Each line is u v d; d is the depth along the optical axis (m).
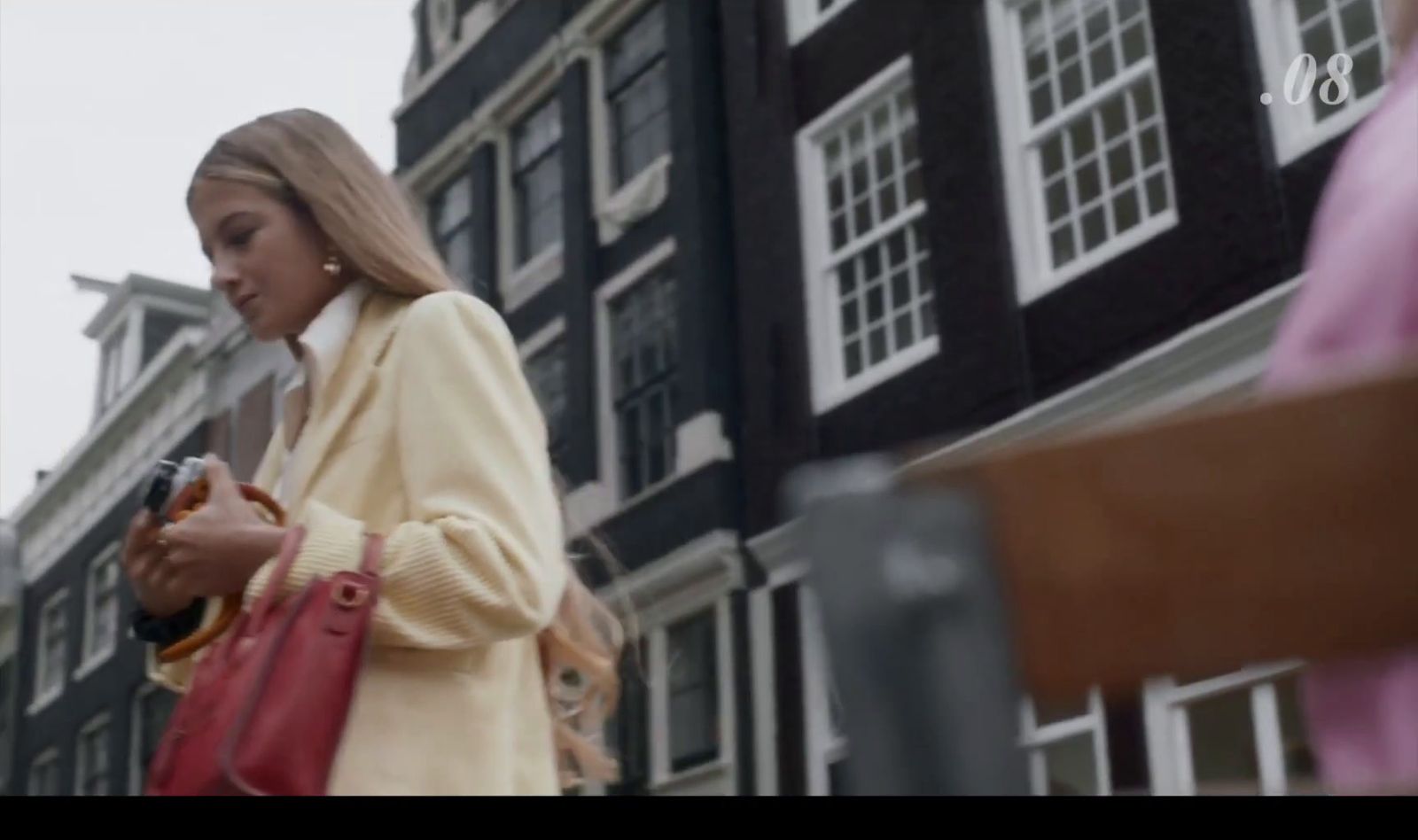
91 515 15.47
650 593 10.91
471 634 1.42
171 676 1.63
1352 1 7.51
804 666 9.78
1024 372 8.95
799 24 11.23
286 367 11.18
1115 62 8.86
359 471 1.54
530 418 1.56
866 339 10.30
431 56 14.99
